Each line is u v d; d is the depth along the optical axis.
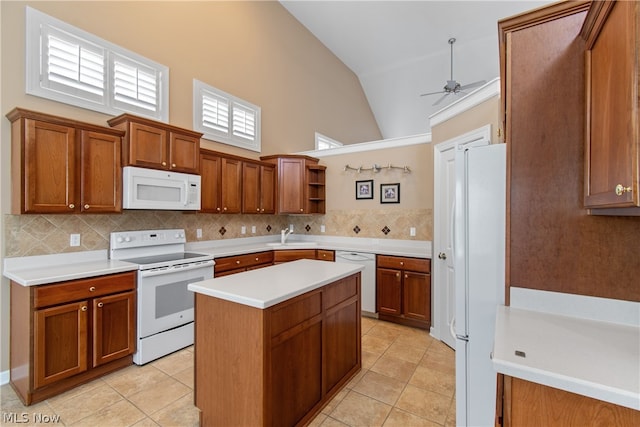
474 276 1.55
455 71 6.25
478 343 1.55
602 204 1.07
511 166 1.48
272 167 4.58
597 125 1.14
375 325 3.62
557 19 1.39
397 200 4.19
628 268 1.27
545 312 1.40
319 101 6.11
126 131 2.71
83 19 2.80
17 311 2.19
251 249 3.88
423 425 1.89
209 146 4.03
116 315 2.45
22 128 2.20
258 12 4.78
